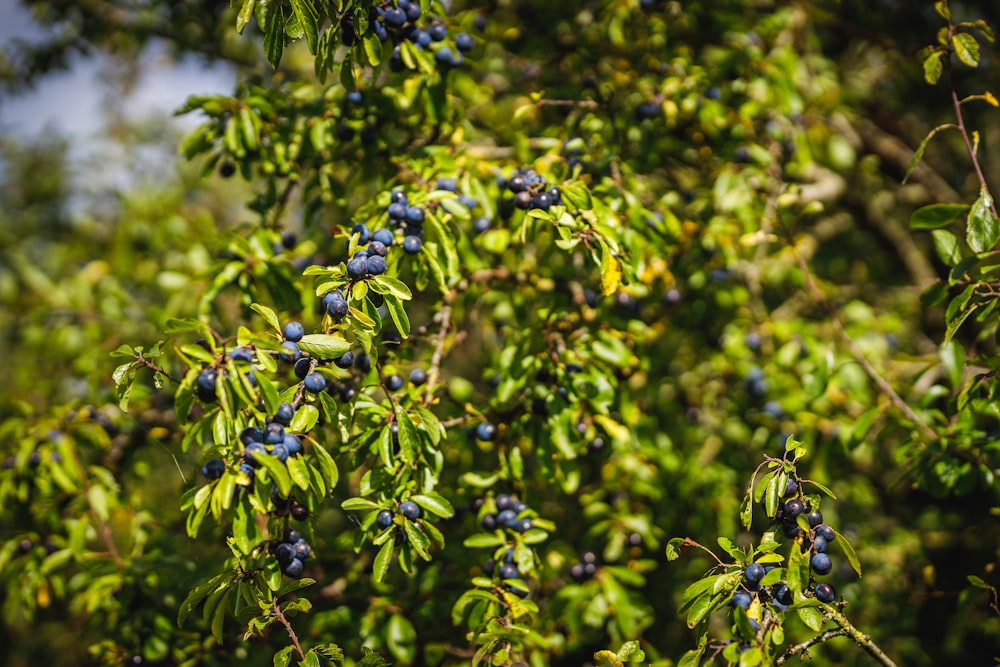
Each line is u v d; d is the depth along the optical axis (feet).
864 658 13.96
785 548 13.75
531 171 9.07
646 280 10.88
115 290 16.33
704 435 14.53
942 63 8.64
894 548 15.44
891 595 15.20
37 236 23.31
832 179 16.62
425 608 10.72
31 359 17.81
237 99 10.73
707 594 7.07
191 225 18.43
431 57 9.58
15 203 24.84
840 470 15.83
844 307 14.75
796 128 13.94
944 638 16.80
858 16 18.26
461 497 10.85
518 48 15.06
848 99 16.01
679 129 13.79
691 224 12.77
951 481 9.60
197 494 6.87
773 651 6.92
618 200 10.12
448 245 8.63
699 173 14.44
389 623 10.39
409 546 7.94
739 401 14.79
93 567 11.56
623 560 12.51
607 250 8.56
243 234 12.01
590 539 13.00
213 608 7.48
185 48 16.67
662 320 13.56
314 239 13.74
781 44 14.29
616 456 12.21
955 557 17.47
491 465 12.76
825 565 6.93
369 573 11.64
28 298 18.65
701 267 13.19
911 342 17.11
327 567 11.98
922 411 10.87
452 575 11.65
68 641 26.73
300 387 7.23
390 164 10.94
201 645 11.02
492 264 11.86
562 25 14.29
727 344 13.79
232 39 16.65
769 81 13.19
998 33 17.47
